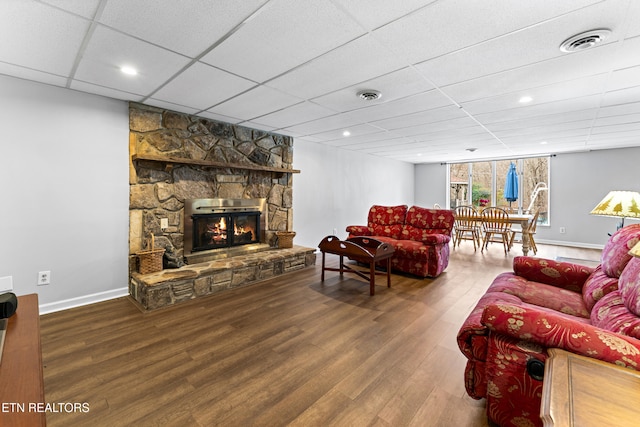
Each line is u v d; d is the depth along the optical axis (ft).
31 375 2.93
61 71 7.70
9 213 8.20
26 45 6.35
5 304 4.08
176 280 9.70
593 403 2.35
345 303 9.87
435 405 5.13
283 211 15.56
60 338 7.33
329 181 19.36
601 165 19.45
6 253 8.18
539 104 10.21
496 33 5.84
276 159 15.29
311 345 7.12
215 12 5.23
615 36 5.85
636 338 3.66
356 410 5.00
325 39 6.14
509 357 4.30
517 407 4.24
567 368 2.98
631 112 11.06
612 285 5.61
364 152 21.67
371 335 7.64
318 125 13.42
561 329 3.84
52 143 8.78
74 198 9.21
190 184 11.81
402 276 13.21
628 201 8.37
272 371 6.07
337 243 11.62
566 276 7.29
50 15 5.28
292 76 8.01
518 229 23.88
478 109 10.84
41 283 8.73
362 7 5.07
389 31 5.82
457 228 20.79
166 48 6.51
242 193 13.64
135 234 10.44
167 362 6.34
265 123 13.12
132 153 10.23
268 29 5.77
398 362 6.43
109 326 8.02
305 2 4.94
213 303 9.78
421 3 4.94
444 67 7.42
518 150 20.12
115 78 8.16
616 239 6.26
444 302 10.00
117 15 5.31
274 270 12.94
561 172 21.01
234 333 7.69
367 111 11.18
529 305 6.05
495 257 17.26
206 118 12.22
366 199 22.62
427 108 10.77
